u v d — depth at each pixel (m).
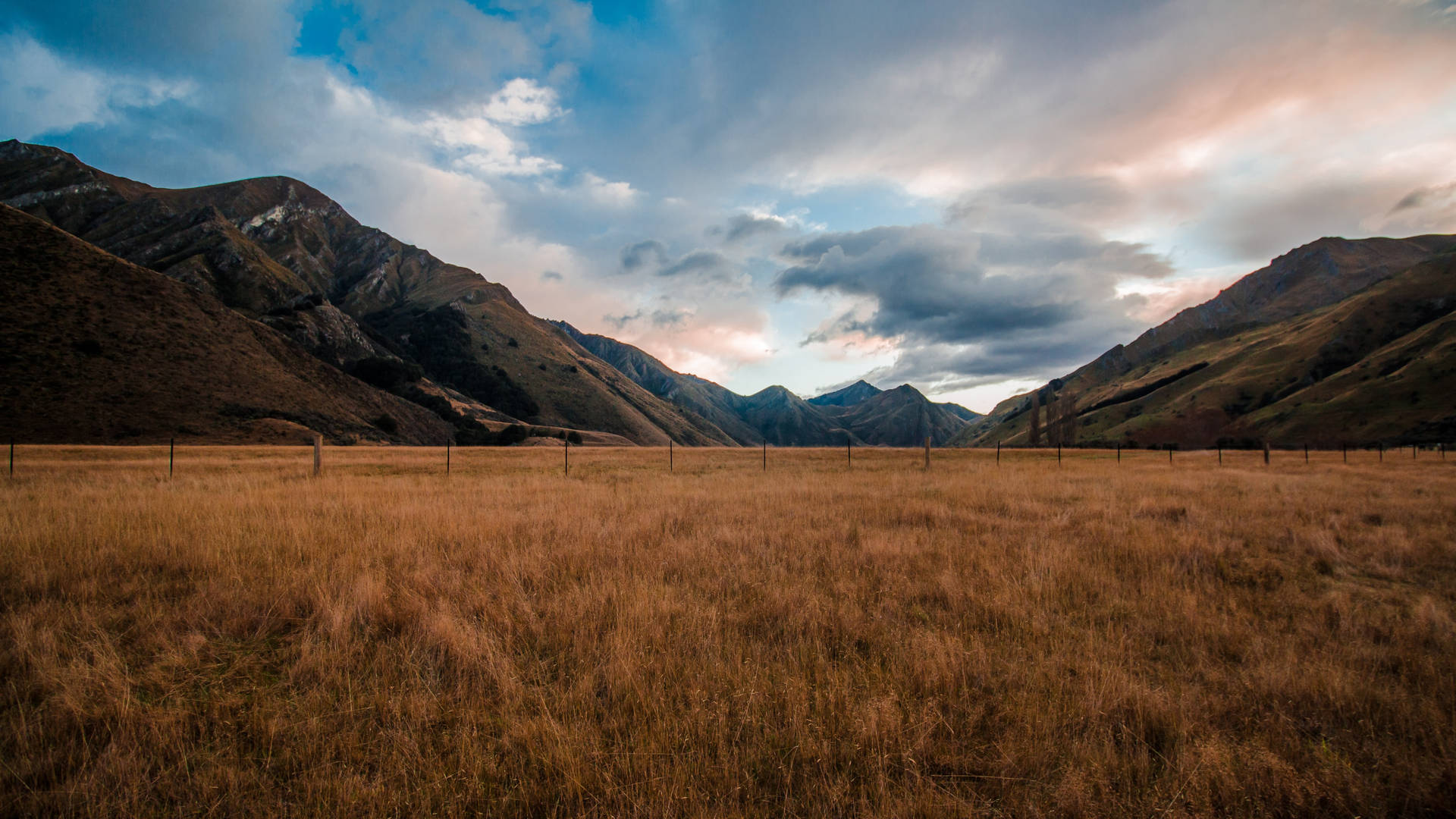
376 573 6.23
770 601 5.48
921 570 6.78
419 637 4.51
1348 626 4.96
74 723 3.25
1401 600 5.99
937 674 3.78
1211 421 145.75
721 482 17.78
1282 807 2.75
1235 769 2.91
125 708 3.32
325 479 16.58
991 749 3.08
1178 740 3.10
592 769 2.83
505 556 7.12
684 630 4.63
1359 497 13.30
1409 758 3.03
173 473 17.80
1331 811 2.73
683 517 10.43
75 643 4.31
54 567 6.15
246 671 4.12
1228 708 3.54
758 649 4.29
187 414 63.72
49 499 10.92
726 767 2.83
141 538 7.48
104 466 20.80
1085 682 3.70
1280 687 3.67
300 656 4.19
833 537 8.77
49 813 2.63
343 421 78.75
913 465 26.77
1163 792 2.73
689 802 2.64
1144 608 5.46
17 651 3.94
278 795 2.77
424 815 2.61
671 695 3.57
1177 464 27.80
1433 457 32.44
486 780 2.84
